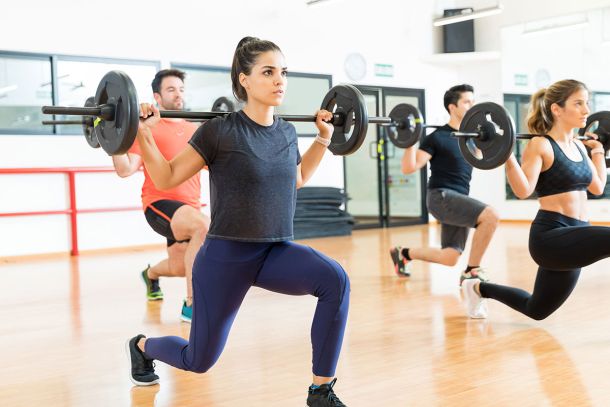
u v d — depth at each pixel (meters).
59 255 6.49
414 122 3.88
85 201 6.64
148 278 3.94
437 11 9.34
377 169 8.91
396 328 3.03
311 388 1.79
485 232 3.75
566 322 3.05
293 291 1.81
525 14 8.88
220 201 1.75
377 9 8.70
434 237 7.38
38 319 3.50
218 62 7.41
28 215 6.31
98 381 2.35
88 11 6.58
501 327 2.99
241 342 2.85
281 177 1.79
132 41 6.85
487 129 2.68
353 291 4.04
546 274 2.65
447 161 3.89
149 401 2.12
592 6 8.15
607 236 2.40
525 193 2.59
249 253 1.77
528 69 8.90
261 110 1.78
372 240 7.24
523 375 2.26
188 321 3.29
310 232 7.59
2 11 6.14
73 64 6.52
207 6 7.30
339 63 8.36
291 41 7.94
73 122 2.80
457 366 2.39
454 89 3.85
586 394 2.05
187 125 3.31
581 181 2.60
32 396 2.20
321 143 2.06
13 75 6.22
